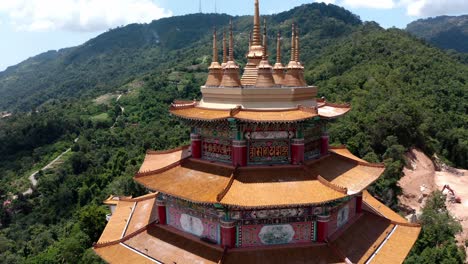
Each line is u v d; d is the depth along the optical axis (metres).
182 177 30.81
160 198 32.97
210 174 30.16
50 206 139.12
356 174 33.44
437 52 195.25
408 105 120.06
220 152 31.67
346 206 33.16
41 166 183.88
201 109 32.06
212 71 34.81
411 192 97.38
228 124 29.66
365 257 29.17
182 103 36.75
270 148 30.31
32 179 169.88
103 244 31.16
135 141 183.25
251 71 34.62
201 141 33.34
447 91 159.12
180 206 31.36
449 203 96.50
